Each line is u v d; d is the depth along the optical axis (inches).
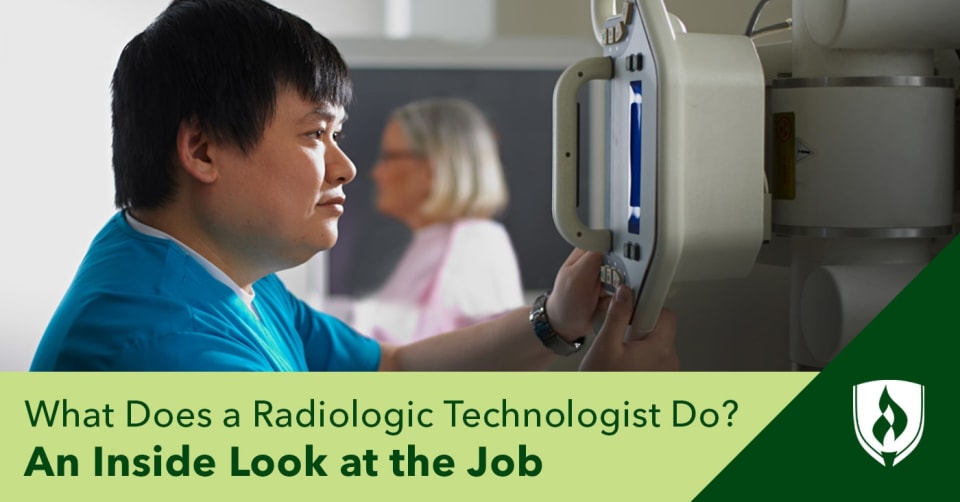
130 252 33.0
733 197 32.6
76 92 73.5
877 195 35.0
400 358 48.3
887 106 34.8
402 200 66.5
